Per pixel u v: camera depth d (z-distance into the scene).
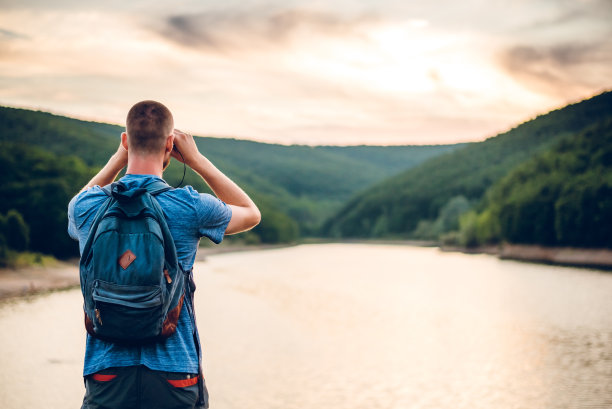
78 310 27.17
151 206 2.23
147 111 2.39
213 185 2.54
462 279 52.16
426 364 17.72
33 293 35.56
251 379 15.37
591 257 76.75
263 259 92.56
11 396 12.63
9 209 55.78
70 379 14.12
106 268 2.12
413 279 52.00
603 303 33.78
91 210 2.32
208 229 2.37
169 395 2.23
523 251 89.75
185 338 2.31
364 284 46.59
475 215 122.50
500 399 14.26
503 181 121.69
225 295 36.75
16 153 62.81
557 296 37.75
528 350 20.05
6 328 21.58
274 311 29.31
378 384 15.30
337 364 17.42
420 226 180.75
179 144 2.51
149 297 2.12
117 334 2.14
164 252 2.20
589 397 14.35
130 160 2.40
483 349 20.30
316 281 49.44
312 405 13.34
